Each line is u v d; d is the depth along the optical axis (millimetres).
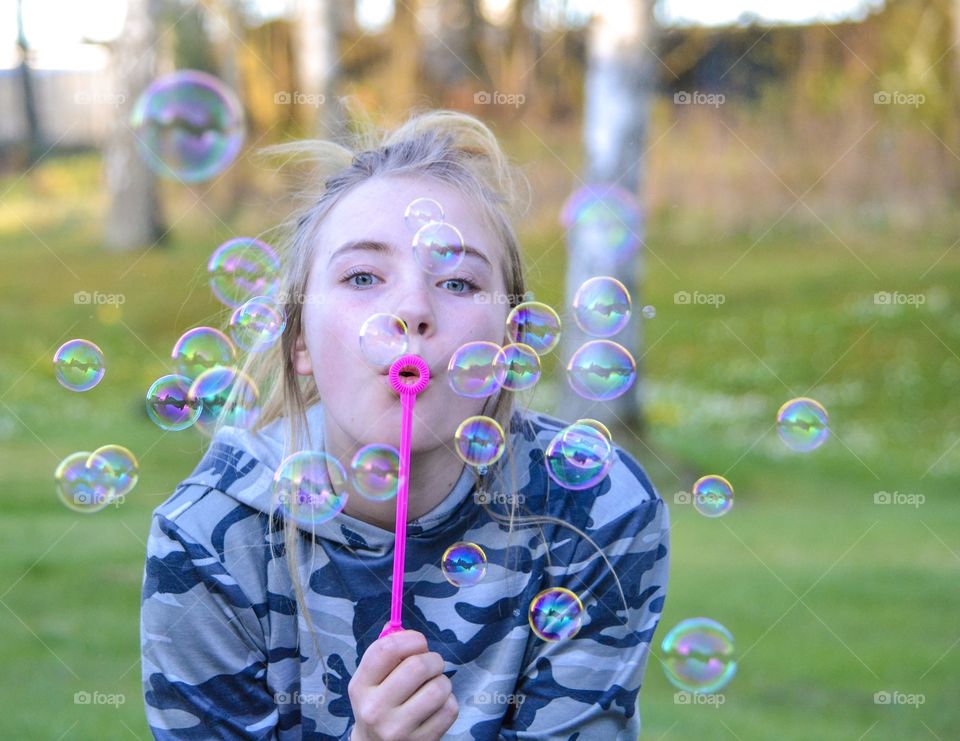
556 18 10852
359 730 1074
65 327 7445
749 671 2822
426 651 1082
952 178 9570
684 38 10195
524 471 1270
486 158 1389
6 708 2391
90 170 11484
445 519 1203
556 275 7621
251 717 1205
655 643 3039
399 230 1171
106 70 10570
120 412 6242
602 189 5863
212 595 1184
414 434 1138
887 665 2865
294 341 1277
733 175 9930
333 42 7797
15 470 4859
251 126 9719
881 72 9797
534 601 1208
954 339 7934
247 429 1309
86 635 2898
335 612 1203
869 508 5074
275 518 1209
